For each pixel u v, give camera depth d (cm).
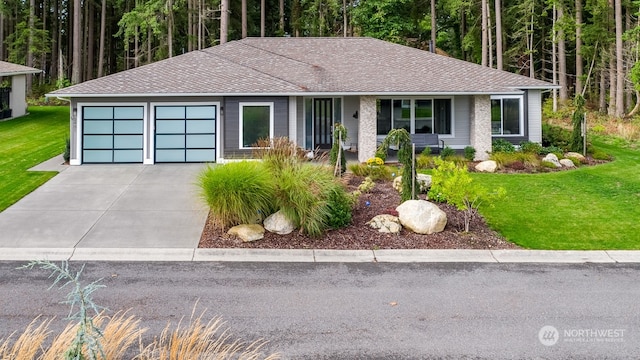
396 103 2019
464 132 2025
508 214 1105
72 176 1492
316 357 494
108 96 1706
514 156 1695
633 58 2950
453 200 966
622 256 855
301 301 650
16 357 404
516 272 777
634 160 1772
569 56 3891
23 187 1326
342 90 1797
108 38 4928
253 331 555
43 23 4472
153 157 1758
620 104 2931
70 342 361
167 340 523
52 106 3331
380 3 3622
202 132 1775
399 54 2211
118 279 732
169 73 1869
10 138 2123
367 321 586
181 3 3669
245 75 1877
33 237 934
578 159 1736
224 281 729
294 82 1889
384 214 1030
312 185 977
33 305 623
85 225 1015
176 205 1178
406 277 753
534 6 3462
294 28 4178
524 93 1986
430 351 509
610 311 618
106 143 1747
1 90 2612
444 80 1945
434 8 3666
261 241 920
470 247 900
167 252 866
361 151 1842
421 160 1669
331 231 970
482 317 598
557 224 1034
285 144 1169
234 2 4159
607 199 1232
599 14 3166
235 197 944
